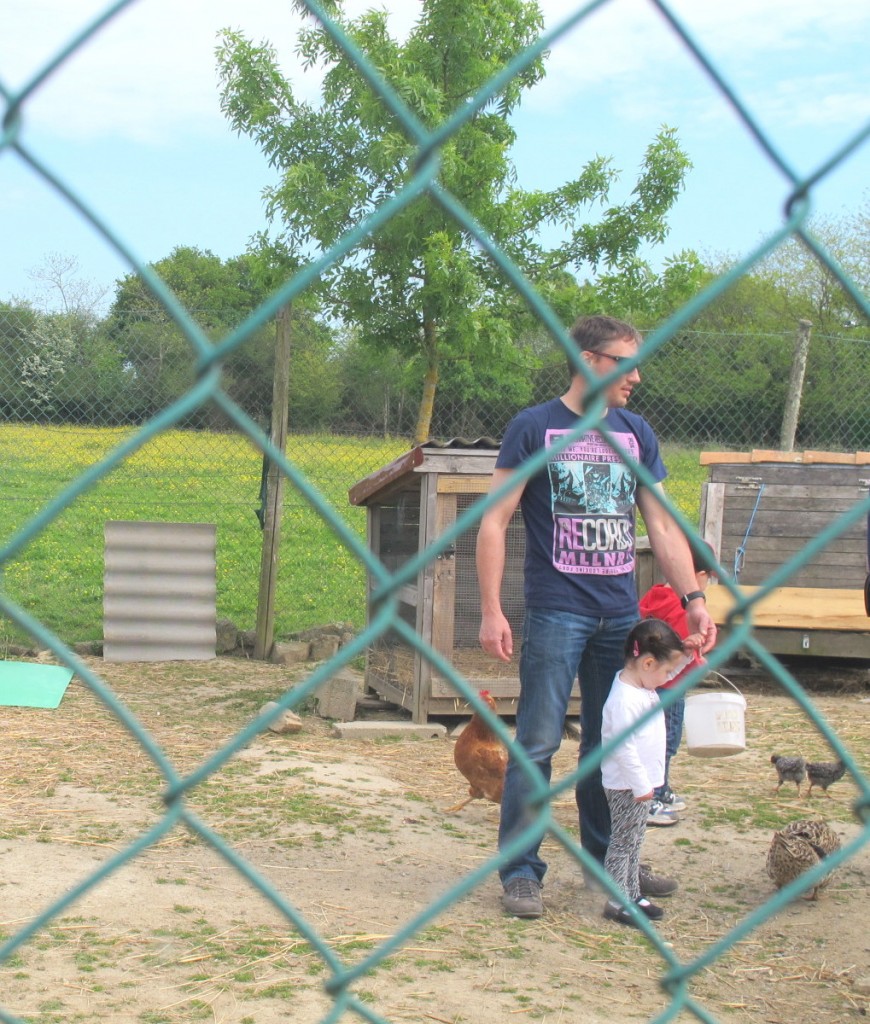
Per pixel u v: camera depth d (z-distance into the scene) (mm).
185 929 3562
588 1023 3117
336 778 5480
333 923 3707
